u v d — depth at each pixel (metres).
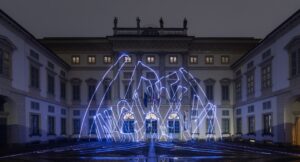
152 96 60.41
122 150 35.88
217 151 33.72
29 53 41.81
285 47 36.38
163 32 61.69
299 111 37.06
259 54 46.56
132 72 61.06
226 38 61.81
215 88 61.84
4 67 34.44
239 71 57.69
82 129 60.94
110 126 60.44
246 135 52.75
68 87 61.69
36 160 25.52
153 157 27.73
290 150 32.91
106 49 62.00
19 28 37.16
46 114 48.59
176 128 59.91
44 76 47.97
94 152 33.03
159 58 61.44
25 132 39.94
